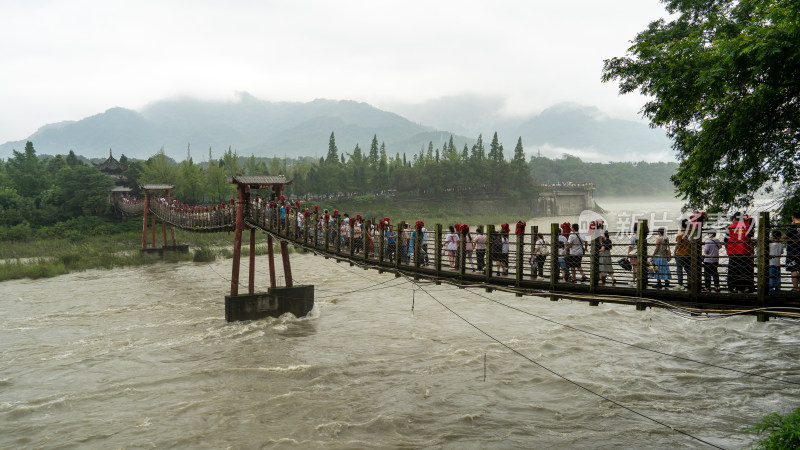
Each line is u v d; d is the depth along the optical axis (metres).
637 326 22.08
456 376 16.53
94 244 59.28
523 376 16.45
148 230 68.50
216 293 31.50
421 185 115.25
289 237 23.19
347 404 14.64
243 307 24.12
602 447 12.02
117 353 19.66
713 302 9.12
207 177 88.62
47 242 58.97
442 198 116.44
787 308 8.14
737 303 8.86
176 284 35.19
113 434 13.07
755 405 14.01
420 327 22.52
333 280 35.25
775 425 10.09
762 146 13.41
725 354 18.16
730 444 11.89
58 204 73.75
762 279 8.53
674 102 14.41
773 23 10.70
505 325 22.50
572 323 22.59
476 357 18.23
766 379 15.75
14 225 66.50
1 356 19.55
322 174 103.56
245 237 64.25
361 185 110.38
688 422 13.13
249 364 18.12
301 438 12.69
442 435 12.73
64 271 41.19
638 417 13.50
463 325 22.67
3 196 71.56
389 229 17.72
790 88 11.21
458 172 116.44
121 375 17.34
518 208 121.50
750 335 20.38
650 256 10.14
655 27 19.22
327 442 12.45
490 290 12.66
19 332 23.03
